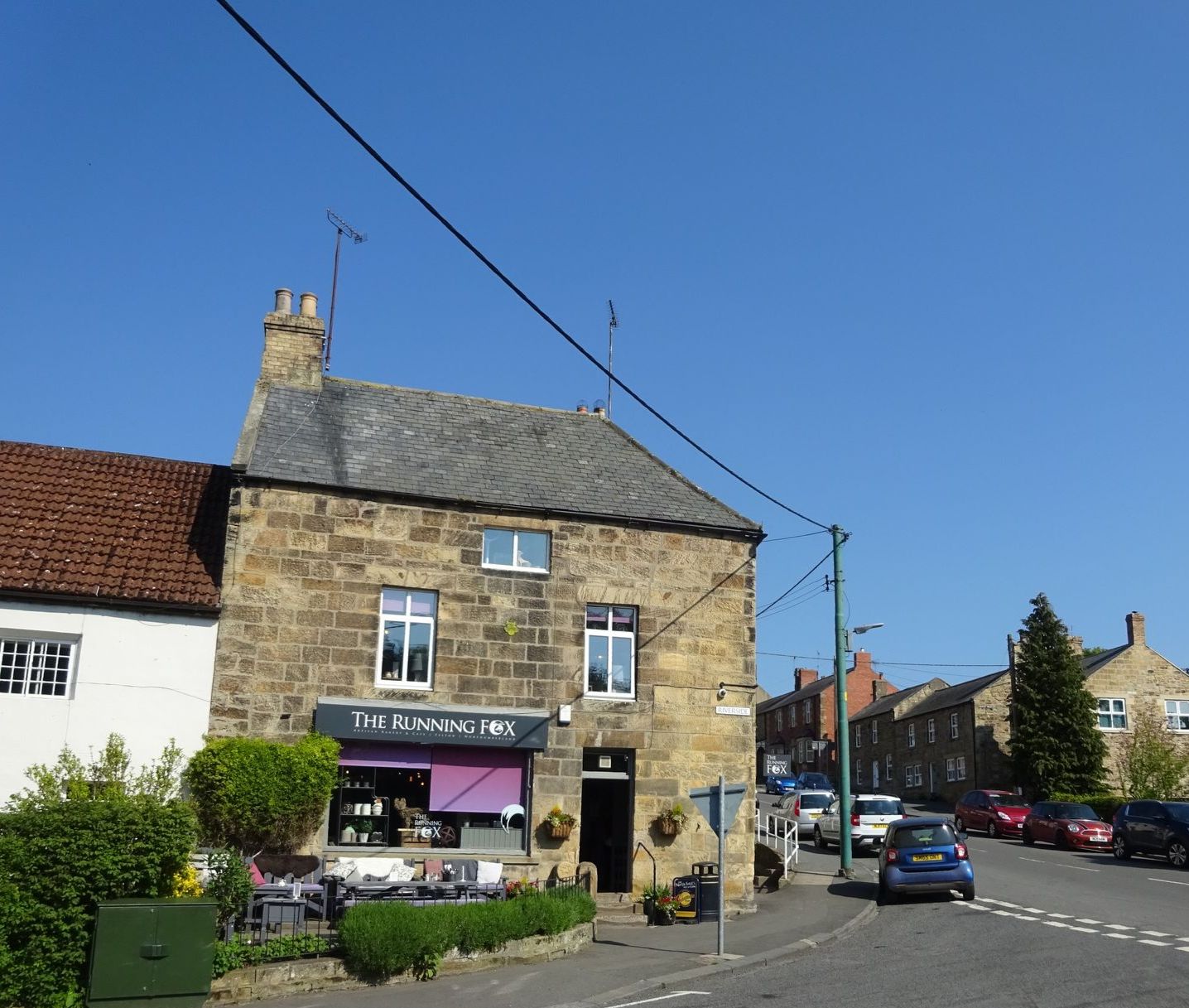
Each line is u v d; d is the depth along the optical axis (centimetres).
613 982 1453
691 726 2186
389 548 2066
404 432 2295
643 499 2311
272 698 1936
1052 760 4972
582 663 2144
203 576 1972
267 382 2308
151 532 2044
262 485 2017
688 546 2267
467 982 1462
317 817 1898
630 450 2492
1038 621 5184
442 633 2067
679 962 1585
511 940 1587
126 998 1241
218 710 1900
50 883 1251
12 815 1307
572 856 2052
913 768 6375
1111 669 5322
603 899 2070
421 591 2088
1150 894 2266
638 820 2122
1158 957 1486
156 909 1268
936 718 6094
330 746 1912
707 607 2250
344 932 1452
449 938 1516
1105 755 5041
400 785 2008
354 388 2380
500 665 2092
